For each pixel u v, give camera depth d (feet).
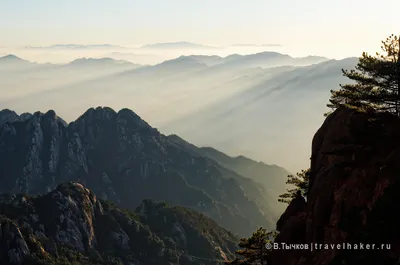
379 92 142.61
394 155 126.11
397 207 104.47
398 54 138.31
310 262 132.36
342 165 139.44
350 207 127.34
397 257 99.30
